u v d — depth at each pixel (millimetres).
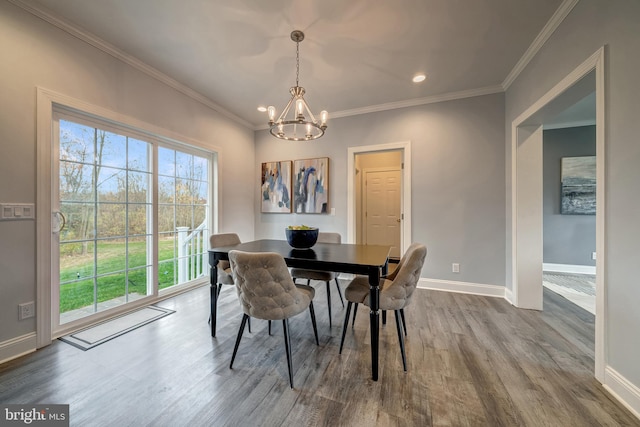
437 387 1485
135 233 2672
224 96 3291
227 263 2510
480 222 3113
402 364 1710
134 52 2385
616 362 1400
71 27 2010
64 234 2123
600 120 1486
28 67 1812
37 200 1867
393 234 5230
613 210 1418
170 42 2238
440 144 3271
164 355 1806
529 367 1671
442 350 1881
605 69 1465
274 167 4211
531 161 2658
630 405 1304
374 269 1574
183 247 3230
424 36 2139
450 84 2945
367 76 2777
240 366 1685
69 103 2035
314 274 2330
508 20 1953
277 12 1886
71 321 2146
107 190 2422
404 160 3451
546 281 3811
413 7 1832
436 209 3297
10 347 1732
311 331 2193
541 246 2641
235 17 1940
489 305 2768
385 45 2256
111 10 1872
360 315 2537
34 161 1851
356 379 1559
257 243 2580
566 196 4355
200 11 1881
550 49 2041
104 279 2404
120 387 1476
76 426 1211
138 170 2689
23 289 1801
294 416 1278
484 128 3080
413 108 3398
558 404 1353
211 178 3617
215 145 3555
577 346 1936
